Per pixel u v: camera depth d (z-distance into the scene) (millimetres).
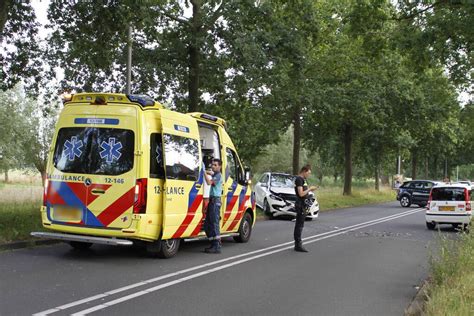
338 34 26094
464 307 5488
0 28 10812
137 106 8703
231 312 6047
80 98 8992
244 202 12188
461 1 13531
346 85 26844
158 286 7156
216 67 18016
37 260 8516
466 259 7555
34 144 36094
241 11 17375
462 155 66250
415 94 29875
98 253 9539
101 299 6277
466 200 17422
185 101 19500
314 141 37312
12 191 20312
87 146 8828
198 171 10062
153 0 16109
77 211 8719
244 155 31344
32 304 5879
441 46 15961
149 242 9172
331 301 6852
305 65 18922
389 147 40219
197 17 17750
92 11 12867
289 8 18703
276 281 7961
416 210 29391
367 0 16438
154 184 8758
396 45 16656
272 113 25281
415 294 7496
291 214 19344
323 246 12352
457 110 31344
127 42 14641
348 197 34062
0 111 34094
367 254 11336
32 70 14945
